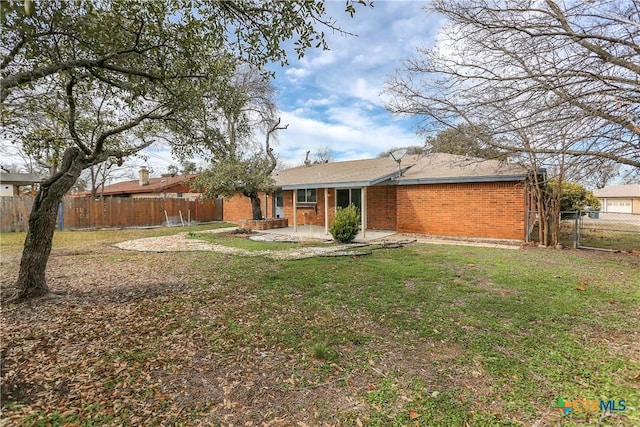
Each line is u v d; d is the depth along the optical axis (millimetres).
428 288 5266
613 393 2500
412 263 7129
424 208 12305
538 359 3027
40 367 2975
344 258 7848
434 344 3365
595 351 3166
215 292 5301
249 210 20781
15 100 4375
